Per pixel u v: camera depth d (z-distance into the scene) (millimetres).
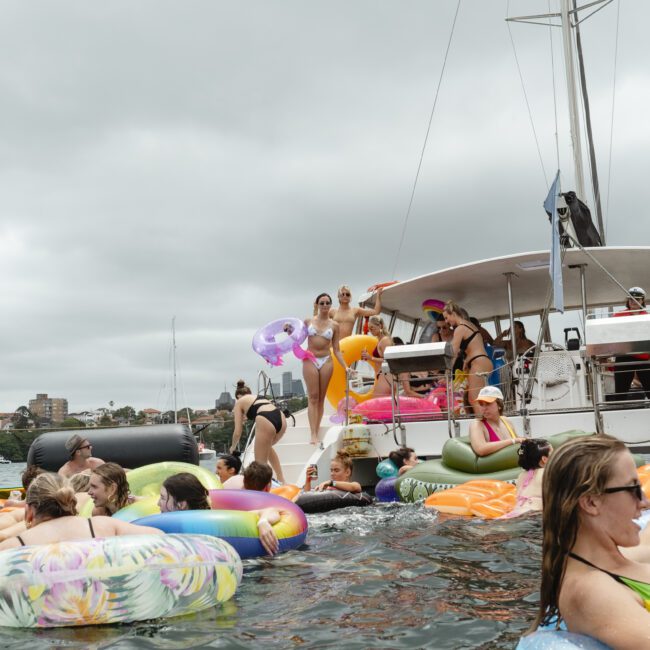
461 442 9875
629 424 10375
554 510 2709
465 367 12180
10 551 4875
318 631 4340
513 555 6164
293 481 11906
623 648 2473
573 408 10945
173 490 6777
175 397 35062
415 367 10883
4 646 4305
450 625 4328
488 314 15328
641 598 2584
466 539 6961
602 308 15312
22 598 4664
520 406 12078
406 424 11430
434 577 5523
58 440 10977
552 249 10531
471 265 12250
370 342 13305
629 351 9531
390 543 6965
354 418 11891
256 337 12391
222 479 10336
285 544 6754
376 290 13828
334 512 9102
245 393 11953
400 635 4199
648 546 3162
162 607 4785
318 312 12375
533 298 14289
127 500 7234
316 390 12266
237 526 6445
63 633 4539
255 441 11258
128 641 4301
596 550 2689
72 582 4695
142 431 11219
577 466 2666
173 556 4934
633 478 2646
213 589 5004
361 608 4793
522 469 9359
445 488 9516
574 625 2633
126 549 4891
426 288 13453
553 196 10648
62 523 5289
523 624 4301
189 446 11203
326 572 5887
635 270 12578
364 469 12633
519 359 11758
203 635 4371
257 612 4828
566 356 11680
